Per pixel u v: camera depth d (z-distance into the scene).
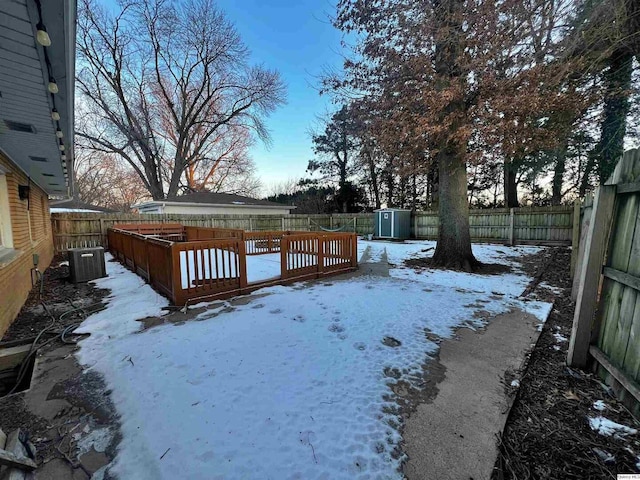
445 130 5.70
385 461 1.53
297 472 1.46
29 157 4.33
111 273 6.32
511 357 2.66
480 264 7.07
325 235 5.97
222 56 16.89
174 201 13.73
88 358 2.67
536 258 8.10
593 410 1.96
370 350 2.74
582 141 7.83
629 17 4.21
